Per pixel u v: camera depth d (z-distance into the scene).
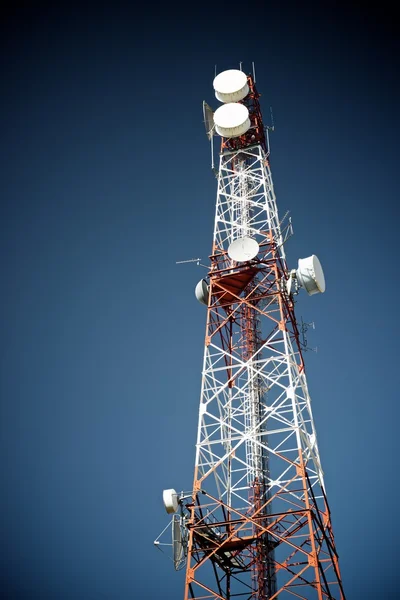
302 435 36.09
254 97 53.84
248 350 45.31
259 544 37.50
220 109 50.34
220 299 43.50
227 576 38.97
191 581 32.38
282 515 32.53
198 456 36.34
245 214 47.25
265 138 52.38
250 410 43.56
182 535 35.69
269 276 42.94
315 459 37.03
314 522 33.44
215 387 39.12
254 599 36.81
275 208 47.28
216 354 40.34
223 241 45.38
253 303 45.09
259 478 41.50
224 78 52.06
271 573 37.41
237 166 51.31
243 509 40.59
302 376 40.31
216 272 43.78
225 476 41.53
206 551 34.62
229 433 41.00
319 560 32.38
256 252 42.25
